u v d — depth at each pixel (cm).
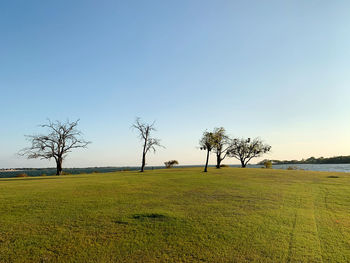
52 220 945
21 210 1091
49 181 2516
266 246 711
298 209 1139
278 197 1434
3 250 684
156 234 804
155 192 1608
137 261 626
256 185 1991
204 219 958
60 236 784
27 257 648
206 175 3175
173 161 7638
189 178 2688
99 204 1218
